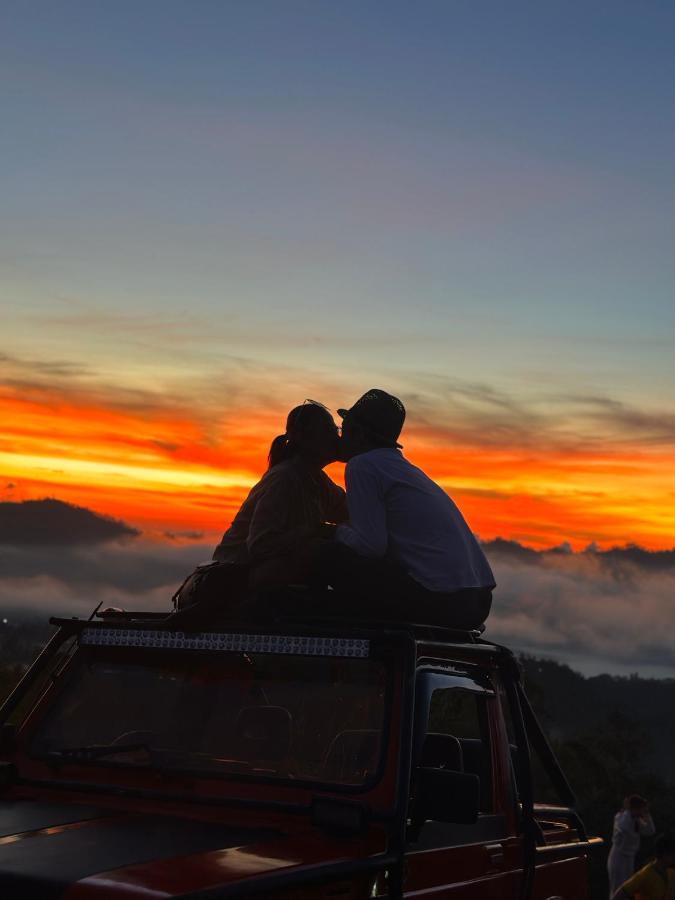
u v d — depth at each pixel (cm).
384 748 311
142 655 364
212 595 353
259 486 429
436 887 317
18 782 348
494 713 384
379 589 379
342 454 419
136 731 351
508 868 362
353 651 326
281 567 379
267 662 341
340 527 390
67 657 381
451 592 383
